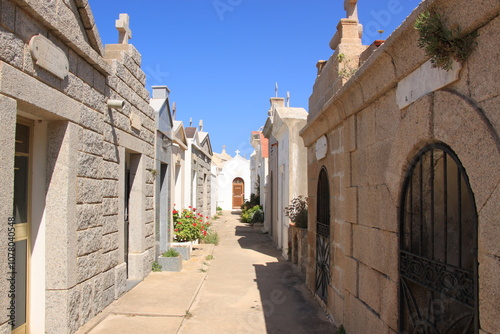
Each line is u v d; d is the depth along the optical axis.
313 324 5.82
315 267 7.27
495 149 2.21
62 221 4.65
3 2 3.43
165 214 10.17
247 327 5.70
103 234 5.81
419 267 3.21
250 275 9.35
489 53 2.30
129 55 7.10
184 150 13.45
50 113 4.32
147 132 8.31
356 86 4.36
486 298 2.27
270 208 18.11
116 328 5.24
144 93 8.09
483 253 2.31
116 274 6.38
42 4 3.92
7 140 3.53
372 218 4.19
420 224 3.26
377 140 4.09
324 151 6.33
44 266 4.63
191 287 7.57
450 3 2.54
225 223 25.31
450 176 3.47
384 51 3.48
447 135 2.71
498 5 2.15
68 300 4.66
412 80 3.25
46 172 4.68
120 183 6.57
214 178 30.52
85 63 5.17
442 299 3.18
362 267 4.47
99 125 5.63
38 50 3.95
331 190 5.96
